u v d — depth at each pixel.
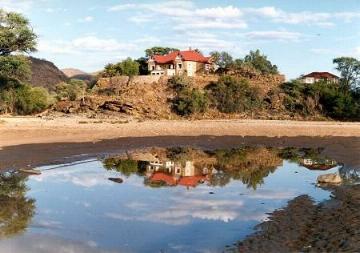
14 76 84.44
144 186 26.86
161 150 45.19
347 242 15.39
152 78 93.00
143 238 16.64
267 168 34.53
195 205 21.81
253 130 63.97
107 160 37.47
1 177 28.83
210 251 15.04
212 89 90.69
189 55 102.94
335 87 96.00
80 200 22.92
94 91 93.69
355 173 31.14
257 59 115.19
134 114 78.75
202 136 57.09
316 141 53.44
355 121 85.94
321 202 21.81
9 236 16.73
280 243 15.52
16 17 80.62
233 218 19.23
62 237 16.70
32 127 56.81
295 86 95.12
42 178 28.81
